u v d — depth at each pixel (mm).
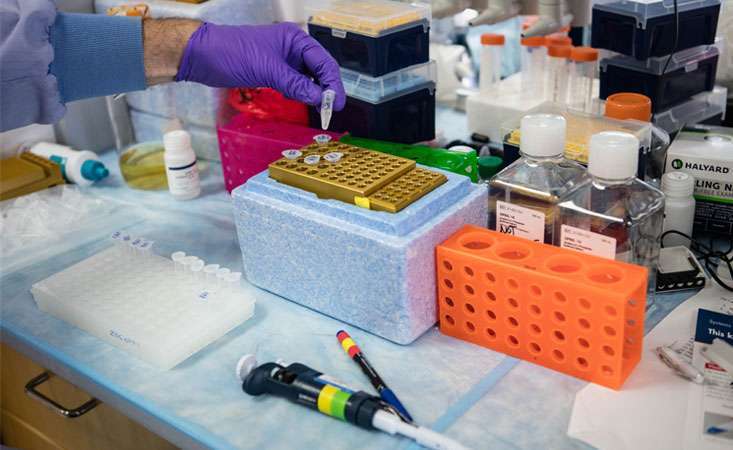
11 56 1032
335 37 1257
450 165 1113
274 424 846
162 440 1062
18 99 1075
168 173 1398
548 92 1450
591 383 877
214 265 1091
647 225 959
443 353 952
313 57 1152
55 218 1356
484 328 947
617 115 1164
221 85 1212
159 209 1389
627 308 853
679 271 1034
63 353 1004
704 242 1157
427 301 968
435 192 982
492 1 1359
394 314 949
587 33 1528
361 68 1245
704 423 801
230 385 919
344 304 1007
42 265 1225
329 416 850
